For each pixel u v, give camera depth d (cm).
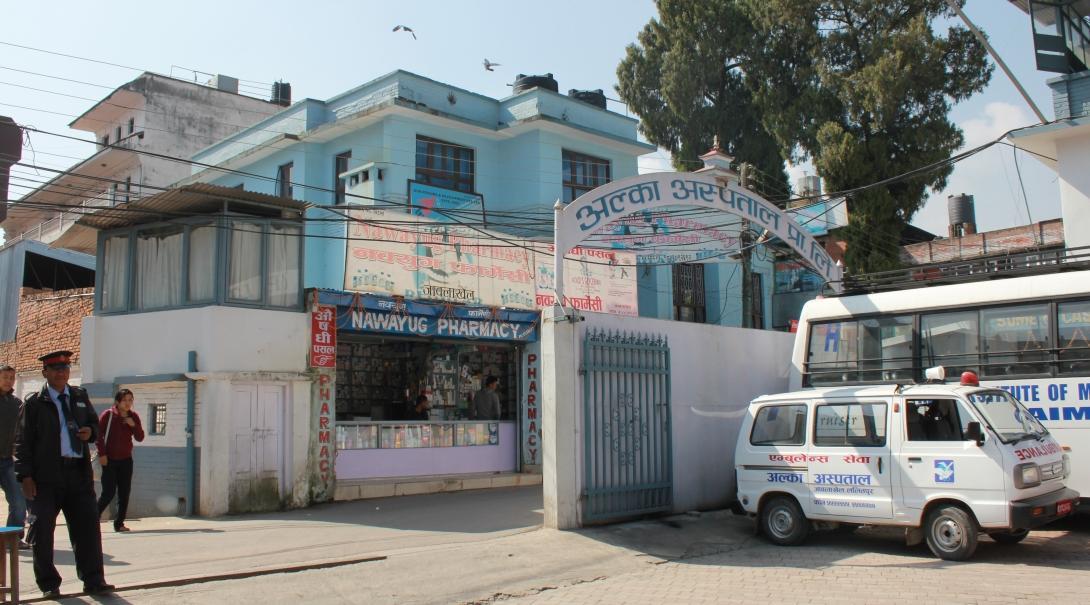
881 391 977
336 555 898
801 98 2605
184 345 1299
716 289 2602
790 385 1321
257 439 1291
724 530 1108
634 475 1122
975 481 882
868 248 2383
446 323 1572
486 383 1709
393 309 1488
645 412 1154
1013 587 763
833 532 1104
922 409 942
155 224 1384
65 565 843
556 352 1052
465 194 2202
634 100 3144
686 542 1032
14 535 646
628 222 1952
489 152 2325
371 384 1667
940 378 1005
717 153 2230
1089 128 1524
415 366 1686
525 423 1716
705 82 2994
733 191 1296
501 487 1593
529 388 1722
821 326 1301
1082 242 1555
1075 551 948
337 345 1614
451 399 1695
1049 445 946
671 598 760
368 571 818
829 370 1273
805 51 2767
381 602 734
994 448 876
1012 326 1112
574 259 1889
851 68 2580
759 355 1389
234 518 1215
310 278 2161
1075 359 1052
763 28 2839
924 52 2369
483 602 756
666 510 1157
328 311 1409
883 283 1273
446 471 1573
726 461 1287
